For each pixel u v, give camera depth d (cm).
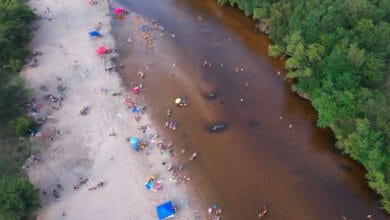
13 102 8794
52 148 8050
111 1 12144
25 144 8112
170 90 9281
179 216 6925
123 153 7931
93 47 10481
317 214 6969
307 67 8394
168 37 10794
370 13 8944
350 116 7506
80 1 12094
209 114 8731
